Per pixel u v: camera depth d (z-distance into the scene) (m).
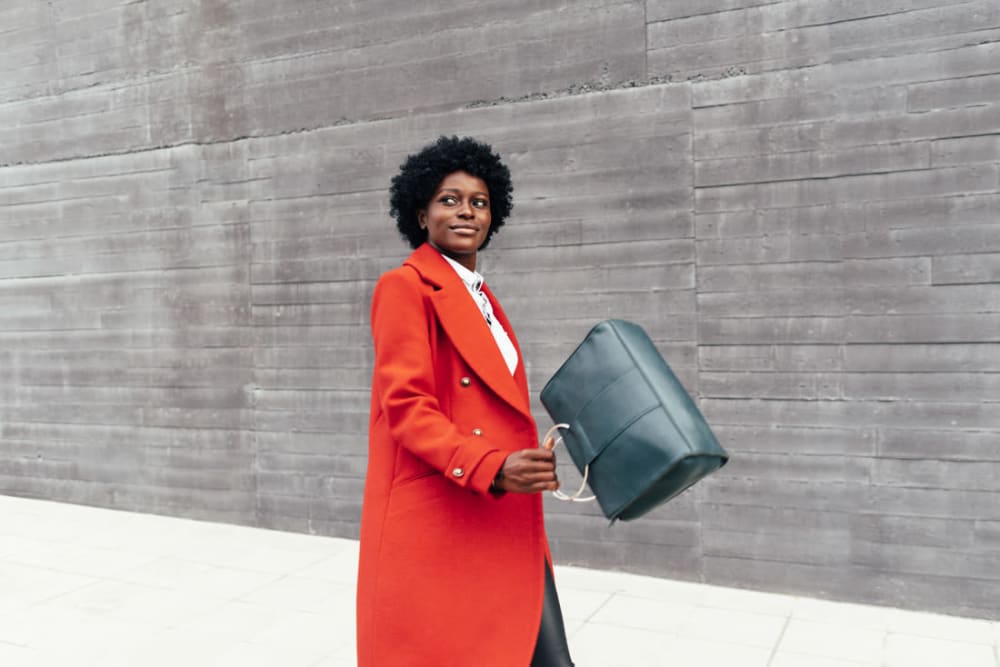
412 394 1.61
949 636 3.15
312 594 3.67
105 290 5.26
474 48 4.14
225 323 4.88
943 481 3.37
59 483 5.48
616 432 1.58
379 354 1.68
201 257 4.93
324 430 4.62
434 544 1.66
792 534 3.62
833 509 3.55
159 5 4.97
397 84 4.34
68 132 5.33
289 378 4.71
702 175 3.71
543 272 4.04
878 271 3.44
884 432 3.46
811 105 3.51
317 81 4.54
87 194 5.29
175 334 5.04
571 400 1.70
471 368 1.69
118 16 5.10
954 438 3.35
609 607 3.48
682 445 1.50
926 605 3.41
